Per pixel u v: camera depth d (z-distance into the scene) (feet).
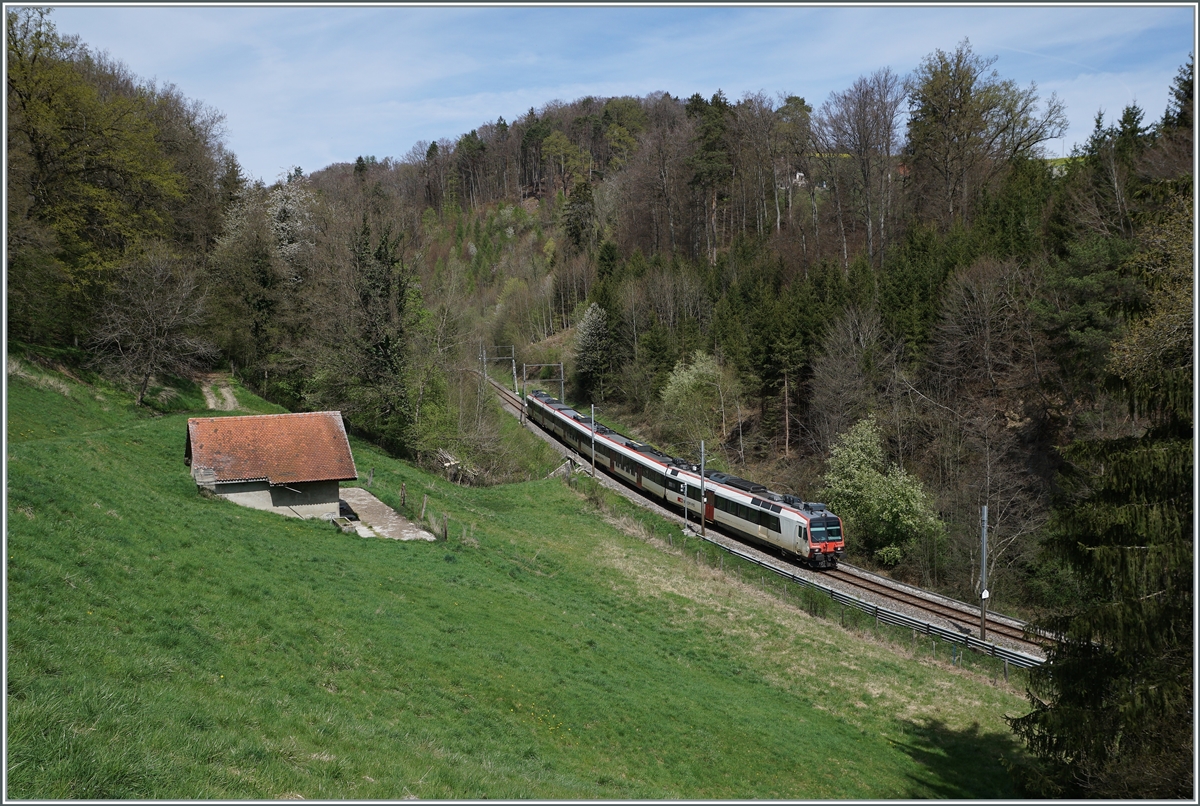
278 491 107.34
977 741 76.54
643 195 380.99
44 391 141.79
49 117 151.02
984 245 179.83
